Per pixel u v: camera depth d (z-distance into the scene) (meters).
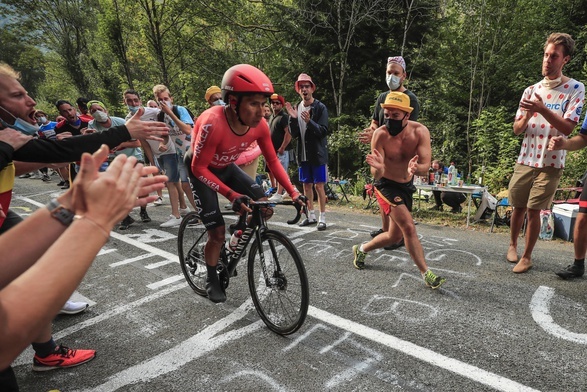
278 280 2.54
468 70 11.23
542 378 1.97
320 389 1.94
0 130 1.70
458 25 11.38
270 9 13.02
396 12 11.23
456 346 2.28
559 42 2.99
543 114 2.92
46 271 0.71
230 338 2.47
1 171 1.72
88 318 2.83
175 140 5.51
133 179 0.87
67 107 5.02
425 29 11.78
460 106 12.09
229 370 2.13
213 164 2.71
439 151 10.19
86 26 22.62
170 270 3.81
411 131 3.05
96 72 20.95
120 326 2.70
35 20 21.78
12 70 1.86
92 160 0.81
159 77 18.16
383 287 3.20
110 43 16.64
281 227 5.39
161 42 16.16
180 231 3.32
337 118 11.89
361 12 11.48
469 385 1.93
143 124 2.07
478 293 3.03
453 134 10.51
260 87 2.22
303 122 5.03
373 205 6.98
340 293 3.09
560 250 4.16
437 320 2.60
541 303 2.83
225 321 2.71
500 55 10.67
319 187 5.13
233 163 2.93
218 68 16.61
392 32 12.00
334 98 12.48
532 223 3.35
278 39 14.34
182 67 17.55
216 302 2.79
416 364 2.12
